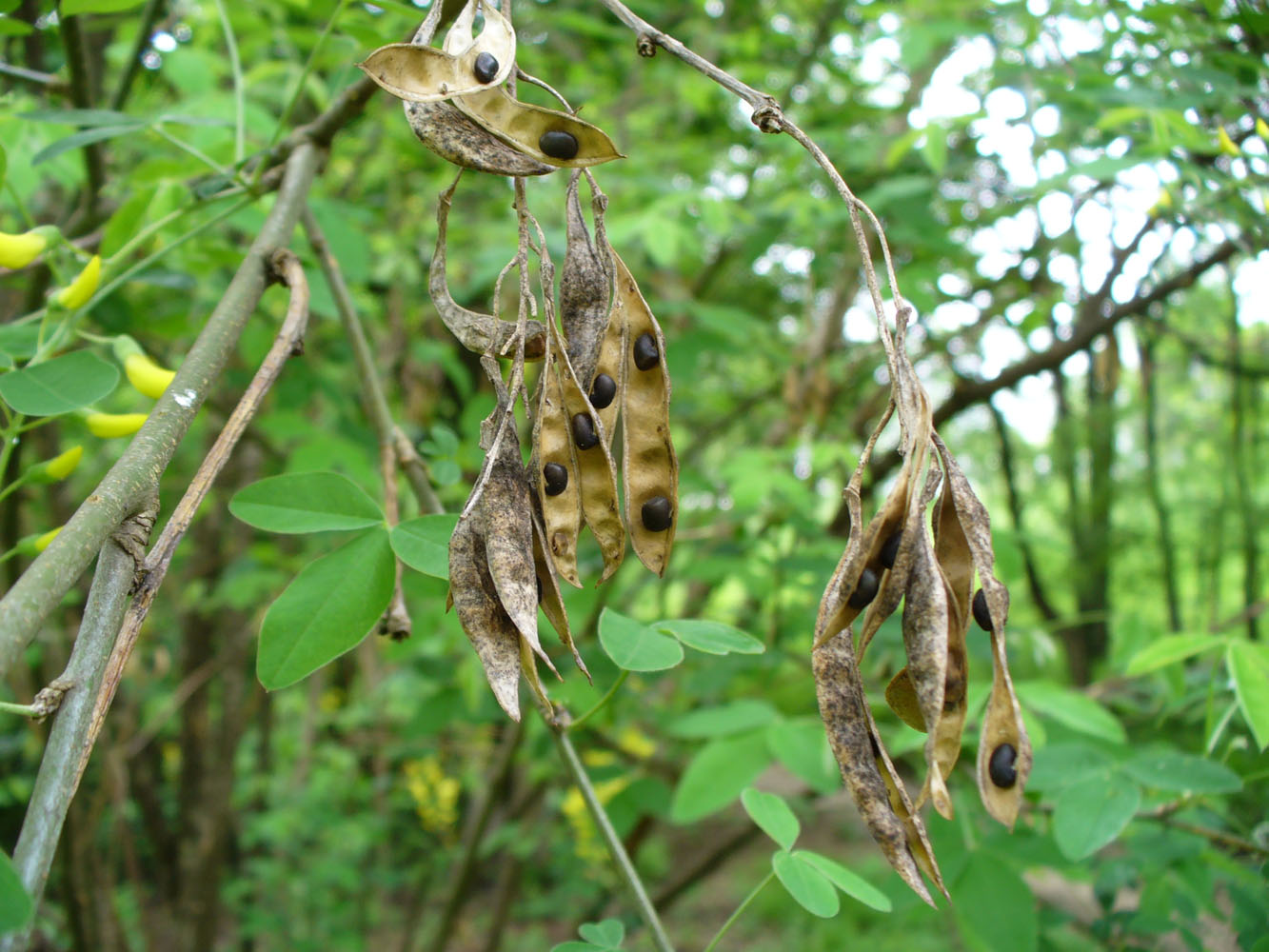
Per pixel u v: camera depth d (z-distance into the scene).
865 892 1.48
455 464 1.91
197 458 5.04
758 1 5.46
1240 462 4.23
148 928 4.96
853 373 4.78
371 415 1.76
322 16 2.61
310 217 1.83
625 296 1.26
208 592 5.29
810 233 4.18
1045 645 2.88
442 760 7.41
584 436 1.19
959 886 2.17
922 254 4.07
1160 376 6.50
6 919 0.80
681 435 5.79
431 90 1.06
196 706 5.54
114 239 2.16
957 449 7.66
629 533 1.26
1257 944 1.72
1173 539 5.81
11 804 5.76
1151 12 2.33
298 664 1.31
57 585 0.92
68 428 3.27
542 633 3.01
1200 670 2.97
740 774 2.61
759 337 4.24
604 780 3.42
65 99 2.46
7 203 3.11
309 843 7.13
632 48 5.14
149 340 3.26
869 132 4.46
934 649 1.00
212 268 2.57
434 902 7.64
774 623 3.48
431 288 1.16
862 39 4.46
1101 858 2.52
